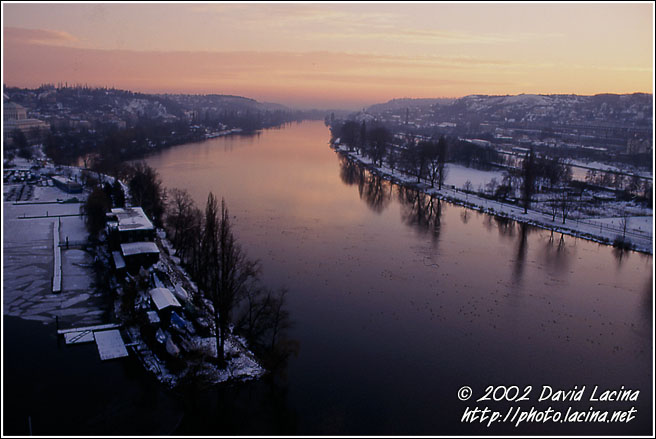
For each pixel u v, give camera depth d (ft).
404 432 235.40
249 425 233.55
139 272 368.68
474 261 449.89
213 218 336.49
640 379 277.23
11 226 522.47
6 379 256.32
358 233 524.93
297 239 495.82
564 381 274.98
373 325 325.42
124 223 417.49
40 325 310.65
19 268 402.52
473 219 600.39
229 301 265.13
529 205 651.66
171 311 296.30
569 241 515.91
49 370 264.52
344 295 368.27
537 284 400.26
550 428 241.14
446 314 344.08
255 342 293.64
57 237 484.33
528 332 322.96
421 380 271.08
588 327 331.16
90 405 240.94
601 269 436.76
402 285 390.42
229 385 255.29
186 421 233.96
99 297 353.72
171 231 496.23
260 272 403.13
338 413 244.63
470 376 276.41
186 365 261.03
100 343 287.28
